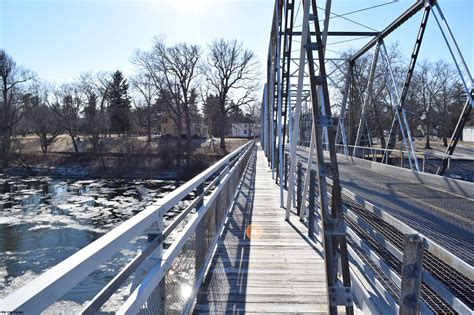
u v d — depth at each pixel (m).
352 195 2.95
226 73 47.25
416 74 36.16
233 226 5.76
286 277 3.80
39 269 10.69
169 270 2.20
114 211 18.89
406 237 1.80
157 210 1.88
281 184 7.65
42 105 43.09
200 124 68.75
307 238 5.21
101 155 36.12
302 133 34.41
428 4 9.17
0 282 9.80
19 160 36.56
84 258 1.11
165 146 41.81
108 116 49.00
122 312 1.39
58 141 46.16
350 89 19.36
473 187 8.03
